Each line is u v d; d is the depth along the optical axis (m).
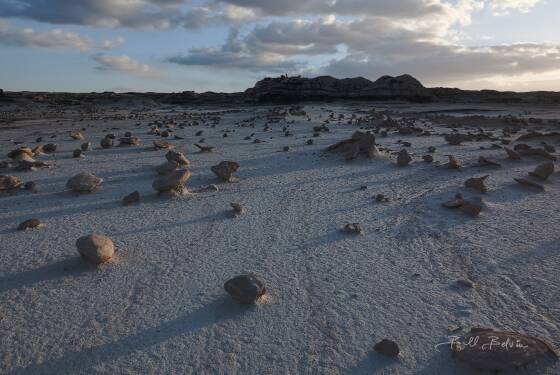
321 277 7.43
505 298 6.65
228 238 9.27
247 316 6.23
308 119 38.06
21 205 11.73
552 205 11.29
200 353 5.43
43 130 33.16
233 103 98.19
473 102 83.50
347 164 17.19
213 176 15.16
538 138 22.81
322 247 8.75
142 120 44.22
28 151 18.30
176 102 105.12
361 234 9.45
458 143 21.67
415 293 6.84
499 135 26.45
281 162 17.88
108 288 7.06
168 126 34.31
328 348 5.50
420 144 22.09
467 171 15.44
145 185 13.86
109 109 77.38
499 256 8.20
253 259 8.17
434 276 7.43
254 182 14.47
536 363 5.04
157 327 5.98
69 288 7.06
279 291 6.95
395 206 11.52
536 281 7.16
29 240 9.11
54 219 10.53
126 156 19.36
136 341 5.68
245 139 25.42
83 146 20.95
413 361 5.23
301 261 8.09
